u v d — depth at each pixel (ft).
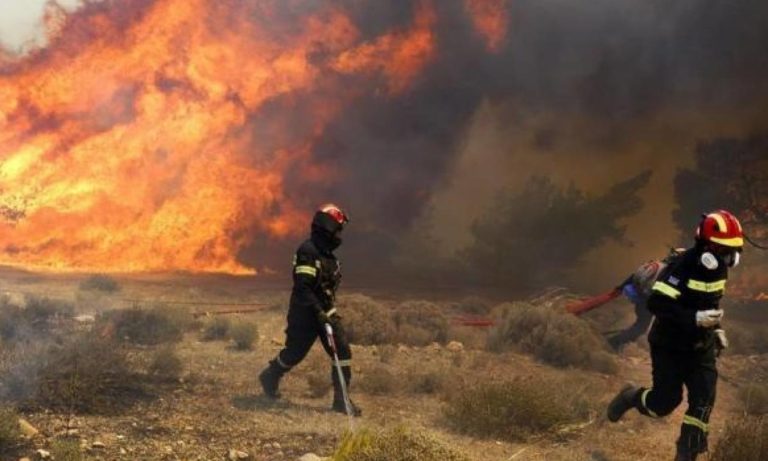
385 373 26.13
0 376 20.21
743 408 27.25
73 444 16.39
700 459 20.40
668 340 18.62
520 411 21.45
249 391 23.62
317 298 22.77
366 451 16.66
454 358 31.07
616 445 21.12
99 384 20.99
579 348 32.30
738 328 40.98
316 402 23.45
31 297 37.42
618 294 35.63
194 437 18.34
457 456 17.03
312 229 23.26
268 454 17.57
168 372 24.64
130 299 43.88
